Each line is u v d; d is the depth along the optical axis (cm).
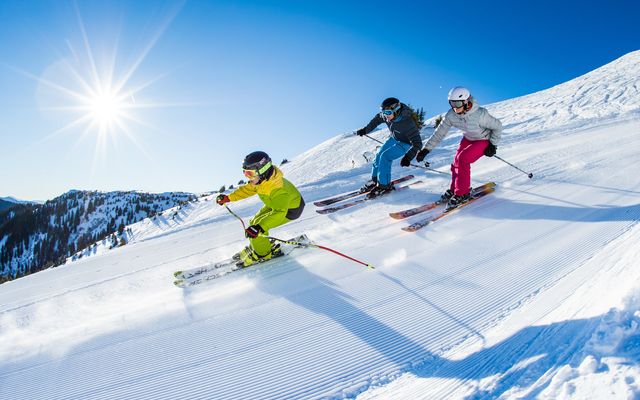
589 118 1411
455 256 405
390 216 536
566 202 527
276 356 279
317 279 383
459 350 268
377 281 370
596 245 394
